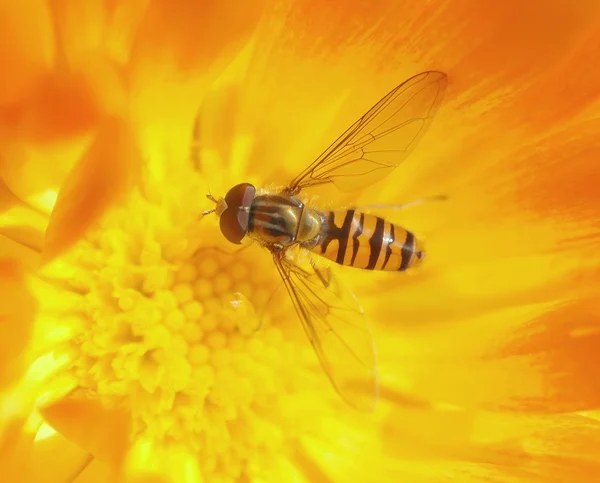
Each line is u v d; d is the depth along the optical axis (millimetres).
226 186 88
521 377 85
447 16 84
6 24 76
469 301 89
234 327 89
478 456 85
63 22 76
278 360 89
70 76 76
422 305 90
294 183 89
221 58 79
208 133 87
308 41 85
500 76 85
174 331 87
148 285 86
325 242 88
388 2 83
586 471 82
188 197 87
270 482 87
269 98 86
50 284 83
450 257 89
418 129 85
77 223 77
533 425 84
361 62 85
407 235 88
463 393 87
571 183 85
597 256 85
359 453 88
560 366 84
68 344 84
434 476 86
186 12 77
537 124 85
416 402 89
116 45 79
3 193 80
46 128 76
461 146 87
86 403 81
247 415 88
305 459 88
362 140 86
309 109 87
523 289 87
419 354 89
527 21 83
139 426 85
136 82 79
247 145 88
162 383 86
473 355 88
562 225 86
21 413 78
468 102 86
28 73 76
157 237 87
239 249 89
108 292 85
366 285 91
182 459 86
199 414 86
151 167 85
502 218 87
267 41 85
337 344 89
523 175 86
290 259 89
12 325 78
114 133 77
